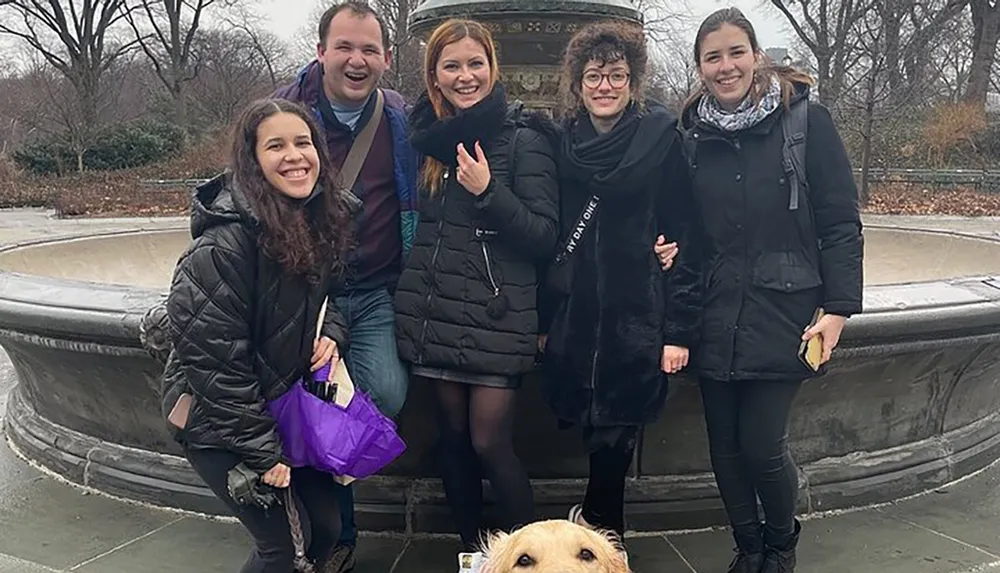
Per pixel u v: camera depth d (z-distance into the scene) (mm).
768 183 3195
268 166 2744
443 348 3275
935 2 32938
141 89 48688
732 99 3205
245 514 2879
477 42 3184
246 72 44062
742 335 3250
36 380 4828
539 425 4098
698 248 3305
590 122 3297
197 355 2664
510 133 3287
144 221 20672
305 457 2932
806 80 3266
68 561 3834
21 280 4652
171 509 4328
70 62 38812
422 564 3820
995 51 35000
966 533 4125
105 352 4152
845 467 4422
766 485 3410
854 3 34188
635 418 3305
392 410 3467
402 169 3564
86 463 4582
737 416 3453
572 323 3330
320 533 3152
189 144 36969
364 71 3449
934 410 4660
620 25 3279
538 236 3201
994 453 4941
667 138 3182
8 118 37344
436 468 4105
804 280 3201
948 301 4195
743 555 3615
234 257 2680
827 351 3191
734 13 3201
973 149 29328
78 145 32812
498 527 3986
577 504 4113
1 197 27203
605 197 3229
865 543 4031
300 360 2891
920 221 19797
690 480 4211
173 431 2809
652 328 3287
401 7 29281
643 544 4039
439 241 3299
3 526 4148
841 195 3160
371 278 3520
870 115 24844
